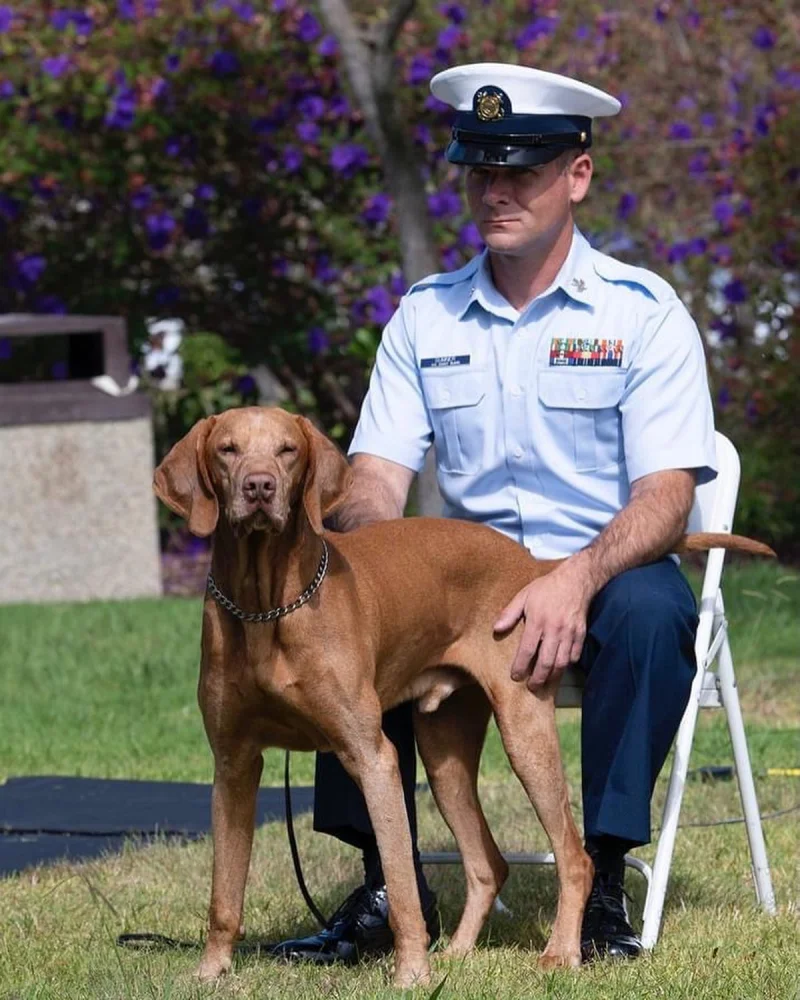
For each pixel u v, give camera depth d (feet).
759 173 69.41
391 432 28.48
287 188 74.33
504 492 27.84
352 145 72.18
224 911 24.21
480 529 26.23
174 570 73.46
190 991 22.62
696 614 25.81
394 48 57.21
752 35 74.02
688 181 74.74
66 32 72.79
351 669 23.35
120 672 51.03
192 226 74.13
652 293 27.27
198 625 57.26
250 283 75.41
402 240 59.52
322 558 23.49
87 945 26.27
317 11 69.31
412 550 25.14
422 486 56.03
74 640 55.52
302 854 32.35
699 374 26.89
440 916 27.43
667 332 26.86
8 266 74.79
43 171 72.64
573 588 24.89
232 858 24.22
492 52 72.23
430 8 73.00
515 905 29.01
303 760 42.01
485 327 27.94
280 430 22.86
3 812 36.52
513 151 26.66
